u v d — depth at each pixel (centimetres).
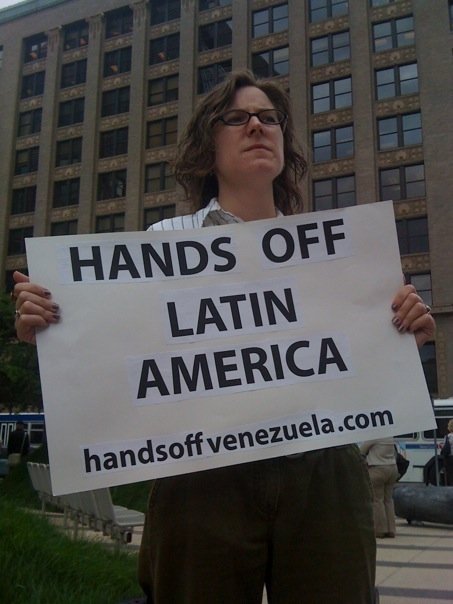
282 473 155
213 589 147
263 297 182
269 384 172
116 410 166
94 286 177
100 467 160
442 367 2797
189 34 3803
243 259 186
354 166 3197
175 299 179
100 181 3922
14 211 4147
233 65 3625
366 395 174
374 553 159
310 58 3450
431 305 2883
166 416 166
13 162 4209
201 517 150
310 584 150
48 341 169
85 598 343
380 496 808
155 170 3772
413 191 3077
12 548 372
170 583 152
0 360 1853
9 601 323
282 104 204
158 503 158
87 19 4156
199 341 175
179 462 159
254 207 193
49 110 4147
